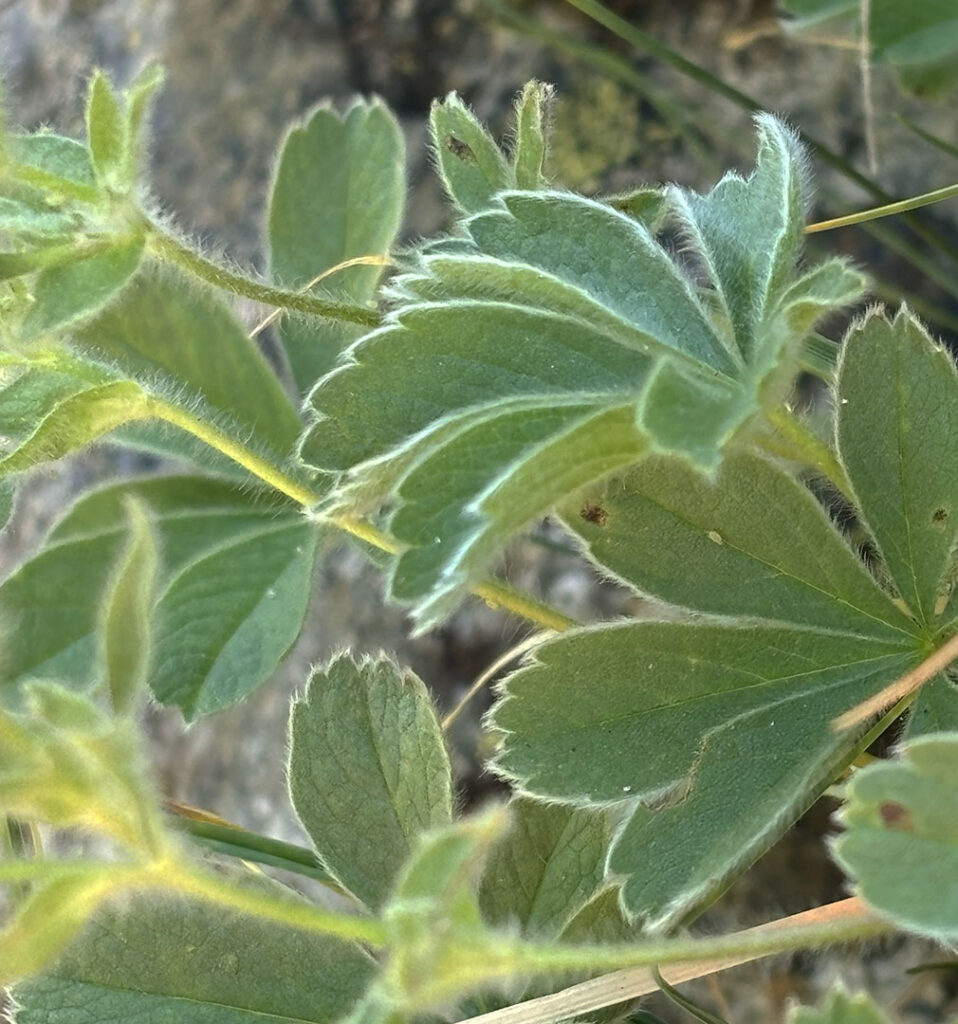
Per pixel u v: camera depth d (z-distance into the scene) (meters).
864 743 0.12
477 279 0.11
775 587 0.12
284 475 0.13
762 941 0.10
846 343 0.12
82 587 0.15
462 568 0.10
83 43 0.21
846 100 0.16
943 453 0.12
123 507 0.15
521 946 0.10
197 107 0.20
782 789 0.11
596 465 0.10
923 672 0.11
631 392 0.11
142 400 0.12
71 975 0.12
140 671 0.10
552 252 0.12
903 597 0.12
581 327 0.11
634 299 0.11
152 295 0.15
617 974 0.12
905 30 0.15
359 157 0.15
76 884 0.10
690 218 0.12
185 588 0.14
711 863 0.11
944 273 0.16
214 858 0.13
